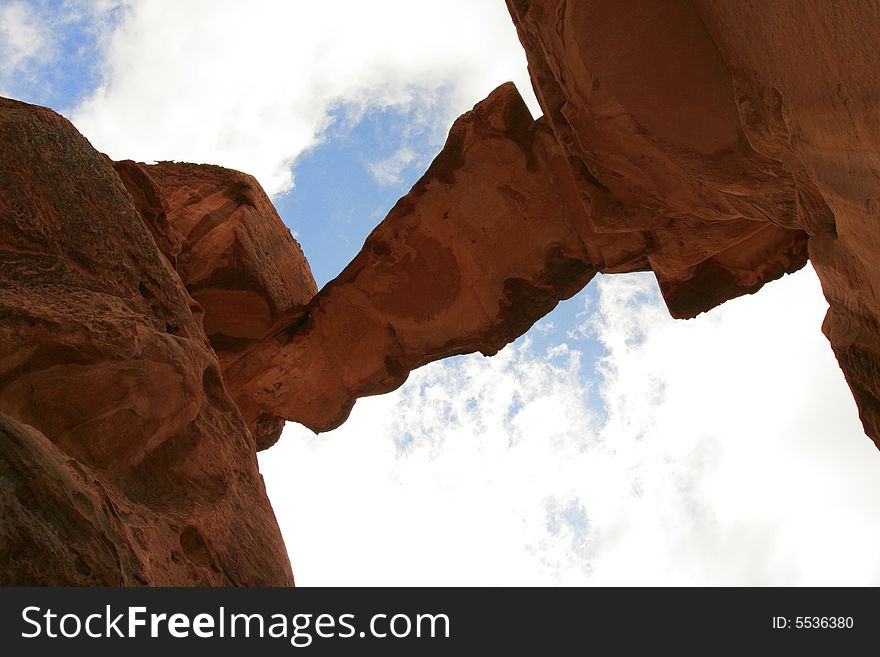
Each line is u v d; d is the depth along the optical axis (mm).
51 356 3998
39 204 4449
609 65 4824
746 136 4262
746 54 4000
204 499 4594
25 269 4254
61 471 3129
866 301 4020
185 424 4699
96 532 3027
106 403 4188
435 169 8305
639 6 4609
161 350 4500
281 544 4965
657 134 4973
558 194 8117
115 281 4746
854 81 2898
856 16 2756
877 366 4051
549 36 5215
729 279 7914
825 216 4246
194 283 8273
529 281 8516
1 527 2602
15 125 4547
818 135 3367
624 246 7656
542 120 7980
